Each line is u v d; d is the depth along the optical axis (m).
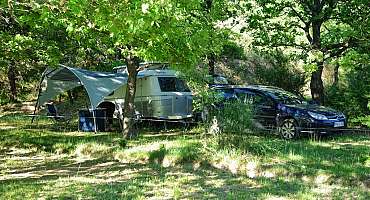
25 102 26.20
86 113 16.89
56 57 13.65
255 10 17.08
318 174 8.98
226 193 8.11
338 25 16.55
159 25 6.36
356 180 8.62
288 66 21.14
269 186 8.55
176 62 8.61
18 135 15.25
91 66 20.44
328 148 11.84
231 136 10.88
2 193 8.07
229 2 15.77
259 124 12.95
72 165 11.20
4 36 12.38
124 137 14.27
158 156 11.18
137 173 9.96
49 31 13.23
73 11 6.05
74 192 8.13
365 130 14.57
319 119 13.55
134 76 14.38
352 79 17.33
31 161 11.80
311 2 16.66
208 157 10.59
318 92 17.39
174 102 17.42
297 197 7.76
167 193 8.12
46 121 20.02
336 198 7.68
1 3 7.45
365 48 11.33
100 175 9.84
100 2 5.86
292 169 9.34
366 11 15.46
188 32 8.16
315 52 13.52
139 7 5.47
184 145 11.73
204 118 11.37
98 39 13.09
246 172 9.73
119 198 7.73
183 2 6.86
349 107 16.69
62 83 18.30
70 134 15.86
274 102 14.35
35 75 24.64
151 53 8.18
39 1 6.40
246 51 25.31
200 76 11.49
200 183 8.92
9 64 16.05
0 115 22.61
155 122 17.70
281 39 17.00
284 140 13.03
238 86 15.35
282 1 17.05
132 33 6.11
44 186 8.68
